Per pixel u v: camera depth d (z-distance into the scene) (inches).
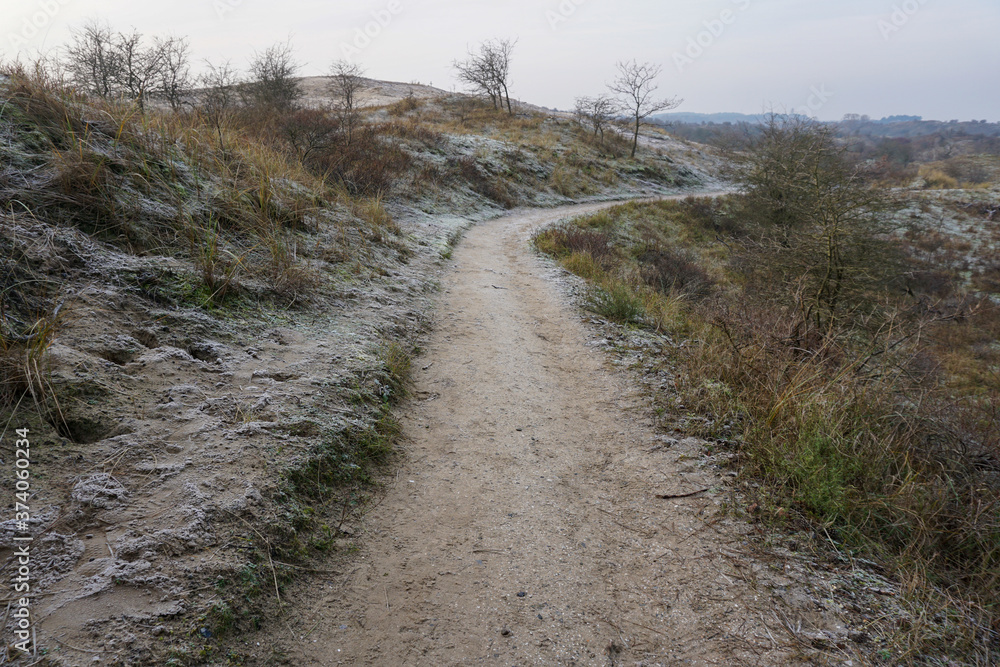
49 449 103.0
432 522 126.7
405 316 248.7
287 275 217.0
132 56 748.0
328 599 100.6
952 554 117.7
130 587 84.9
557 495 141.0
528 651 95.3
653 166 1520.7
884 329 220.1
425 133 989.2
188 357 147.6
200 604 87.0
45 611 77.2
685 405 184.5
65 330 132.7
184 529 97.2
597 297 331.3
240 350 165.0
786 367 187.6
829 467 135.6
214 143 286.0
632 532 127.1
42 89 216.4
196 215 220.5
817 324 295.3
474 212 743.1
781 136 821.2
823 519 126.8
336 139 626.5
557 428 176.7
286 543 106.2
